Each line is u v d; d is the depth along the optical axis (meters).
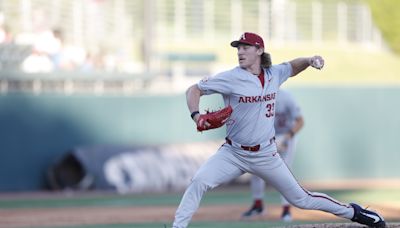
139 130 65.12
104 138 64.25
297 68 23.84
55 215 44.25
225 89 22.97
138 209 47.56
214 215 42.81
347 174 70.44
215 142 65.00
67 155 61.34
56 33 72.81
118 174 60.31
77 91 68.62
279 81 23.52
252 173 24.23
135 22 91.56
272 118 23.52
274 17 102.75
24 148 62.19
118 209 47.69
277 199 54.72
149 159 61.34
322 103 69.62
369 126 71.00
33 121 62.44
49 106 62.91
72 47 75.94
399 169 72.00
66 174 61.75
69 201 53.41
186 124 66.19
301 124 37.47
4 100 61.62
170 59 90.56
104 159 60.78
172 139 65.88
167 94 65.81
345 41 107.44
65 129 63.25
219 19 101.12
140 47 88.31
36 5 78.25
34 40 71.62
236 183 64.69
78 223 39.69
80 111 63.72
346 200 52.38
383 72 102.81
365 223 24.55
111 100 64.38
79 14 82.06
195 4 100.19
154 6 96.19
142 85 73.50
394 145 71.75
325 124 69.75
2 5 75.62
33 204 51.50
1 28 69.81
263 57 23.14
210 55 91.69
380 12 108.88
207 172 23.89
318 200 24.34
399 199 53.19
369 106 71.00
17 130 62.00
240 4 101.56
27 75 66.44
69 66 72.31
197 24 100.50
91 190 60.22
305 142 69.19
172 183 60.97
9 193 60.41
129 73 72.06
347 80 98.38
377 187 63.41
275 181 24.00
